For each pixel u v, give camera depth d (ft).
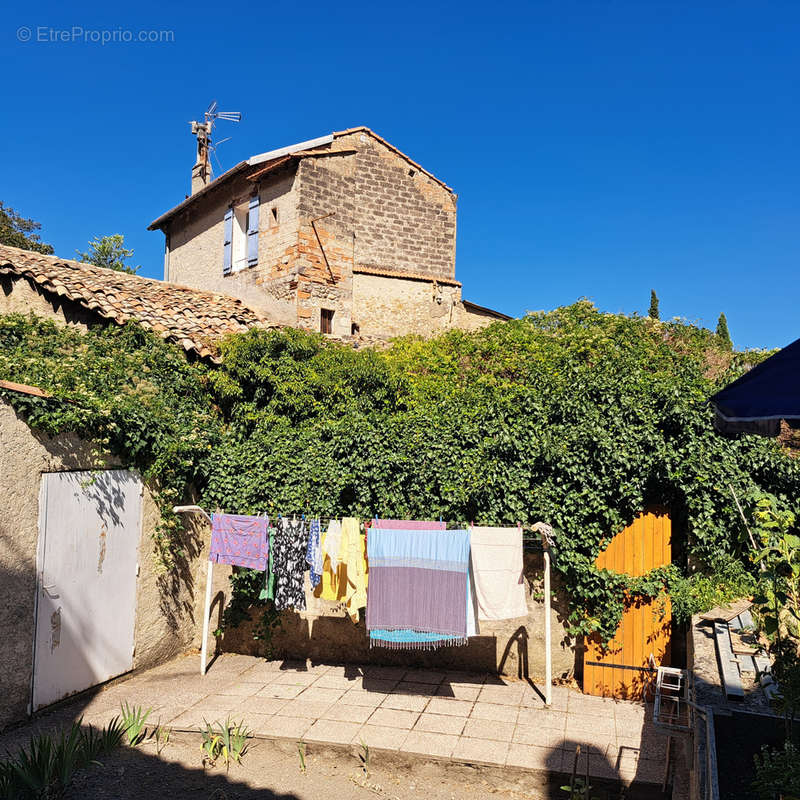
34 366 24.95
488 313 56.13
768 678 17.85
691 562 24.25
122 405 24.61
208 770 19.20
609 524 24.48
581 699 23.34
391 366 37.01
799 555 14.71
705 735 15.62
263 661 27.53
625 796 17.62
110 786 18.07
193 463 27.73
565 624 24.86
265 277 45.16
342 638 27.35
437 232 51.24
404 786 18.69
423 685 24.61
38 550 21.04
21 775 16.67
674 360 34.81
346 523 22.80
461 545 21.62
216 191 50.44
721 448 24.11
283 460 27.66
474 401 32.37
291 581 24.59
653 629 23.47
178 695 23.62
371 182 48.37
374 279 48.19
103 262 98.73
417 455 25.94
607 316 42.65
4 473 19.89
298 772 19.24
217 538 25.40
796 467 23.62
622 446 24.27
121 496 24.72
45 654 21.34
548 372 33.78
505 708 22.48
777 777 12.02
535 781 18.25
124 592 24.88
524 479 25.09
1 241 79.61
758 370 12.66
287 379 32.86
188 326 35.65
